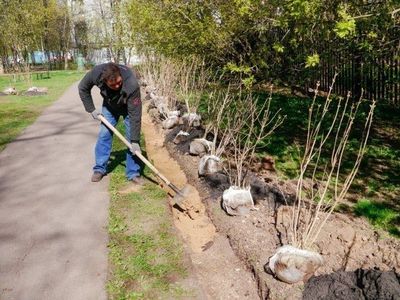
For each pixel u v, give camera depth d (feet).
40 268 12.64
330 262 12.34
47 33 127.95
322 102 35.12
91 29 136.36
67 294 11.48
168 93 31.91
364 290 10.66
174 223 15.58
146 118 35.24
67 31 143.02
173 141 24.64
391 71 30.83
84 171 20.65
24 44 76.13
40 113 37.65
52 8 130.62
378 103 32.94
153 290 11.64
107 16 97.71
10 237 14.46
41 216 15.93
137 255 13.21
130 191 18.13
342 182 19.01
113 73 16.26
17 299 11.32
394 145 23.58
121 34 65.00
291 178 19.65
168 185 17.47
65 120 33.88
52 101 45.70
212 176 18.40
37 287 11.78
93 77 17.48
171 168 22.29
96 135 28.22
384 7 17.84
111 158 22.43
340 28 15.14
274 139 25.02
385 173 19.88
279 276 11.49
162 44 36.37
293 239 12.28
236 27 27.30
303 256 11.51
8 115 36.83
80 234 14.52
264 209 15.83
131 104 17.31
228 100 25.17
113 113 18.80
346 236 13.91
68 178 19.76
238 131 20.21
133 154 18.78
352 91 35.96
